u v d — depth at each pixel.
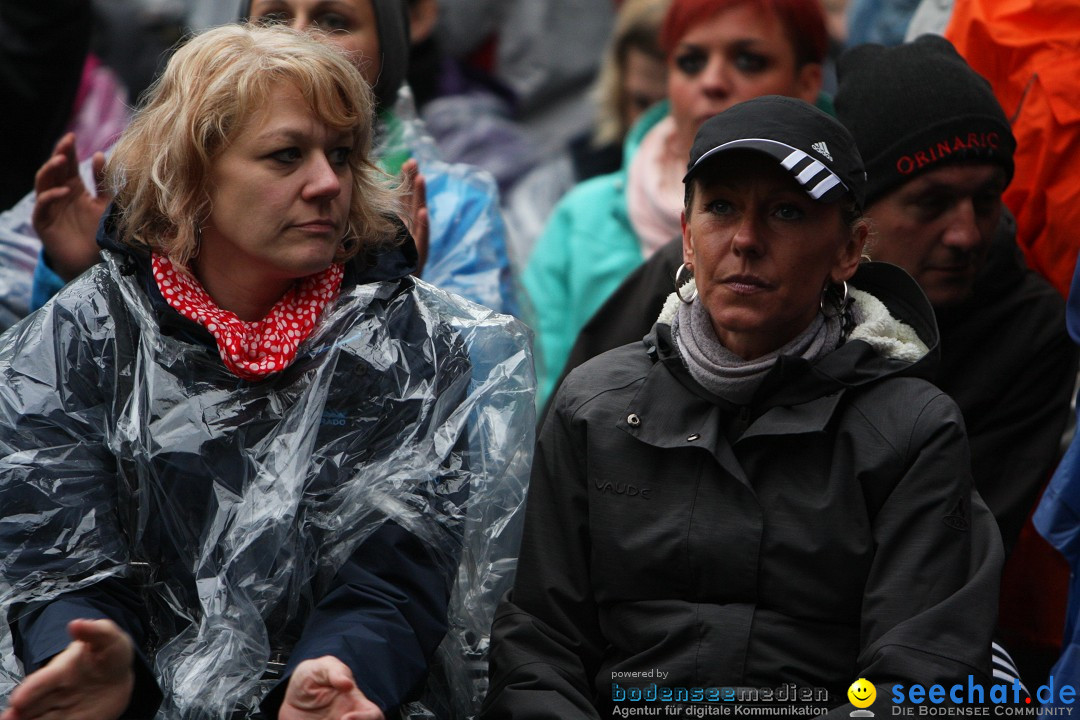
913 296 9.99
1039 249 13.16
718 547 9.45
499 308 13.37
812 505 9.39
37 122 16.12
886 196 11.65
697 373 9.77
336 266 10.27
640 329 12.71
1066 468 10.12
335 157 9.97
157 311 9.83
